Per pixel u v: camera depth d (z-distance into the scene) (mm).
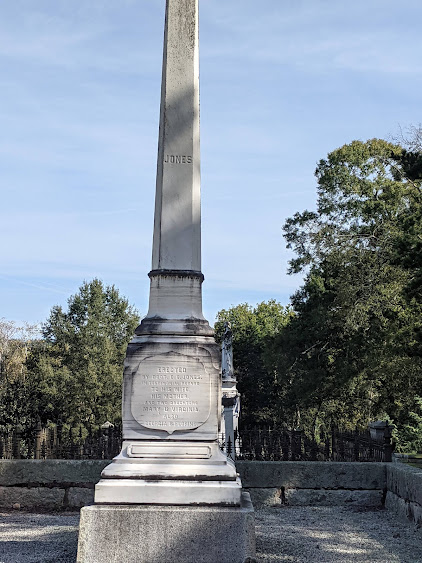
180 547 7578
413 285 20969
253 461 12938
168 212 8930
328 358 40531
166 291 8750
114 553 7562
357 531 10477
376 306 35750
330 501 12789
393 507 12164
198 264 8930
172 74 9250
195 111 9188
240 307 78562
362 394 41500
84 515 7617
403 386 34781
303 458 13758
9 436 14547
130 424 8305
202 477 7918
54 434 13844
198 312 8750
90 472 12633
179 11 9430
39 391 51562
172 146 9070
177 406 8328
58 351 57656
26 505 12570
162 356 8406
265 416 61375
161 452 8188
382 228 36875
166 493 7773
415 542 9688
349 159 39750
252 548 7582
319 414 47844
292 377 44750
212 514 7629
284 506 12727
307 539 9844
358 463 12875
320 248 39281
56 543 9320
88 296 64250
